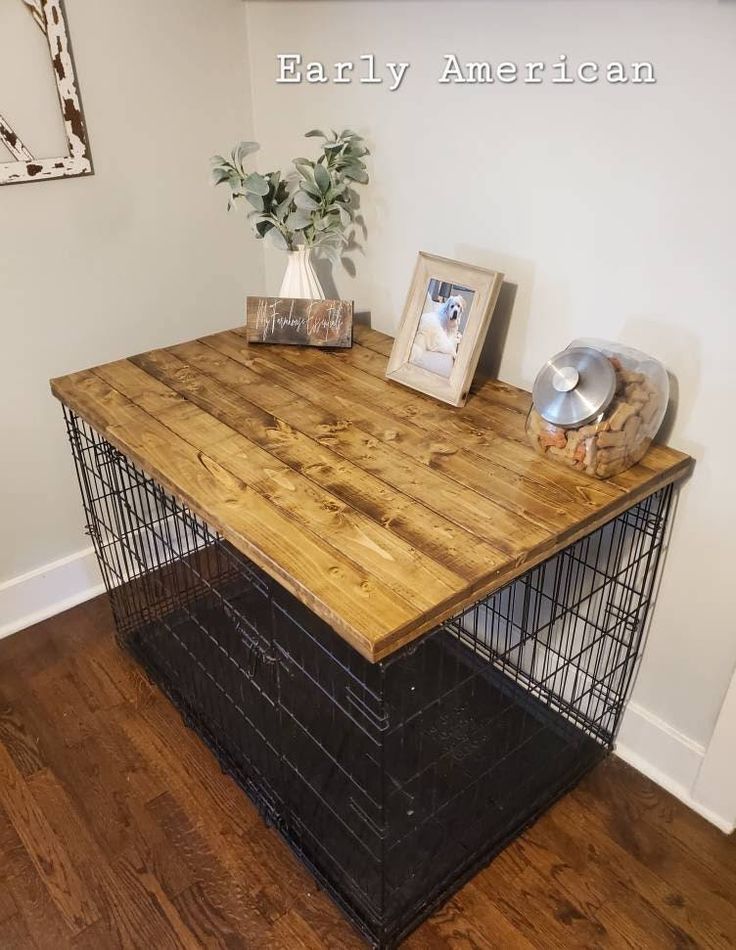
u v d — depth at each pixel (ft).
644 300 4.63
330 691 5.99
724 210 4.10
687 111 4.07
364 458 4.70
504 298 5.42
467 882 4.99
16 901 4.92
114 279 6.64
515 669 5.78
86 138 6.04
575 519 4.15
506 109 4.91
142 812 5.45
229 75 6.66
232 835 5.30
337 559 3.86
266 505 4.26
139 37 6.06
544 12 4.47
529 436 4.76
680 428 4.73
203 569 7.47
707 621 5.02
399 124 5.65
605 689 5.86
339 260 6.70
